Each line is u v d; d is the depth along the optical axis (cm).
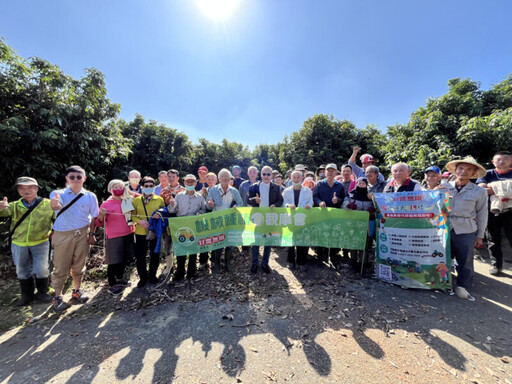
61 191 331
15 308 333
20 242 334
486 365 206
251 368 212
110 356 233
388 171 969
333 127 1609
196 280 398
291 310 303
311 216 411
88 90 674
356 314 289
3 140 472
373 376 199
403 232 359
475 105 745
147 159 1312
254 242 411
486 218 329
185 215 396
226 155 2055
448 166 369
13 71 521
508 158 400
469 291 337
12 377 211
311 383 194
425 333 251
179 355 231
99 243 562
